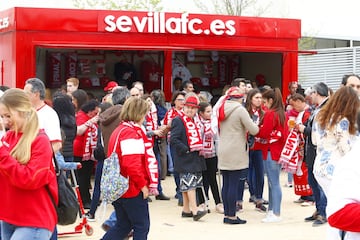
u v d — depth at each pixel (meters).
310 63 25.25
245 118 10.57
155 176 7.68
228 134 10.70
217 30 16.53
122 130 7.60
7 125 6.02
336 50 24.45
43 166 5.71
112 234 7.85
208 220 11.34
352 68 24.02
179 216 11.68
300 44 26.52
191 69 20.41
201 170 11.30
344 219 4.50
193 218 11.27
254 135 10.91
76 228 10.02
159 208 12.48
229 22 16.64
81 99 12.09
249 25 16.84
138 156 7.53
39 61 18.41
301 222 11.16
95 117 11.43
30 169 5.66
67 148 10.48
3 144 5.84
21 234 5.74
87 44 15.55
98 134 10.55
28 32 15.12
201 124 11.76
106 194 7.58
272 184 11.12
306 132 10.48
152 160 7.67
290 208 12.42
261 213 12.00
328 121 7.72
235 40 16.75
